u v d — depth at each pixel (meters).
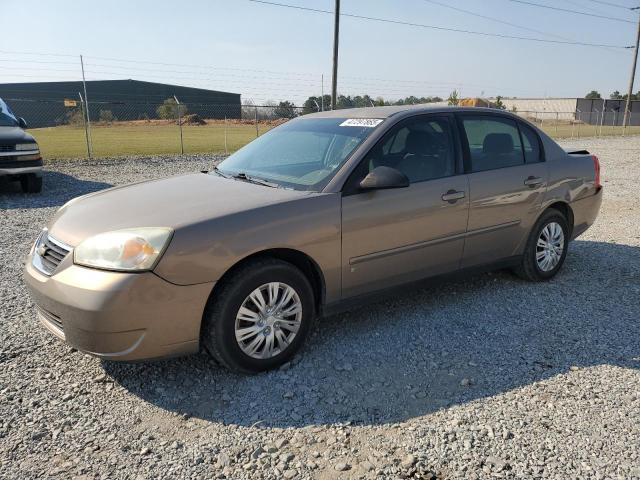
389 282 4.00
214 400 3.14
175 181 4.13
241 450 2.69
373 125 4.06
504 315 4.38
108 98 64.06
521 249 4.92
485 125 4.64
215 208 3.32
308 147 4.17
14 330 4.00
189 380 3.35
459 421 2.92
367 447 2.71
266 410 3.04
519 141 4.88
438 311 4.45
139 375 3.40
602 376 3.41
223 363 3.29
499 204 4.54
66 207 3.79
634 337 3.98
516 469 2.54
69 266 3.09
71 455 2.64
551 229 5.12
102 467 2.56
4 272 5.38
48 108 58.62
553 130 42.00
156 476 2.50
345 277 3.72
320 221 3.51
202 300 3.12
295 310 3.51
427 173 4.13
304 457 2.64
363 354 3.70
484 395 3.19
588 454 2.64
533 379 3.38
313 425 2.89
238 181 4.00
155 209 3.35
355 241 3.70
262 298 3.35
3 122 10.26
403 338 3.95
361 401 3.13
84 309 2.93
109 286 2.92
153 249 2.99
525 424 2.89
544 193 4.91
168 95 66.62
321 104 24.77
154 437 2.79
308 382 3.33
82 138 27.69
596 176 5.47
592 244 6.70
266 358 3.41
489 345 3.84
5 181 11.62
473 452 2.66
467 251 4.43
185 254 3.04
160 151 19.47
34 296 3.28
